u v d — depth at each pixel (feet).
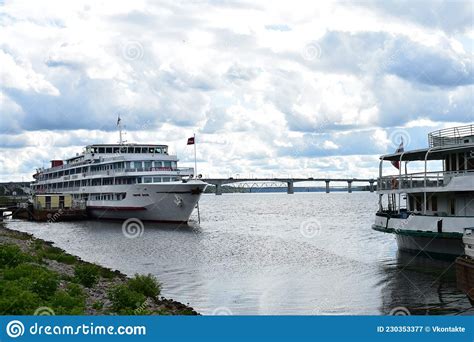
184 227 279.49
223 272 139.85
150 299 99.81
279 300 106.11
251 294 112.06
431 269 133.39
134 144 348.38
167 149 351.87
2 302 71.41
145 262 159.94
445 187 136.26
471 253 93.04
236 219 384.68
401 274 128.57
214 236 237.86
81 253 183.93
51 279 88.63
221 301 106.11
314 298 107.04
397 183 159.53
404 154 154.51
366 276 128.77
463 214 137.80
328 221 347.15
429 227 138.82
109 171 313.73
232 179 554.46
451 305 97.45
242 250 185.88
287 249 186.70
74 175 369.30
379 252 172.35
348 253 171.83
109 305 87.86
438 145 146.51
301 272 137.49
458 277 94.94
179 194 277.23
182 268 147.43
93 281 108.47
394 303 100.83
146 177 289.94
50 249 172.96
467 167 142.51
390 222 156.15
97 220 337.11
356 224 312.71
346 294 109.91
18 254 118.83
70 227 295.48
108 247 200.13
